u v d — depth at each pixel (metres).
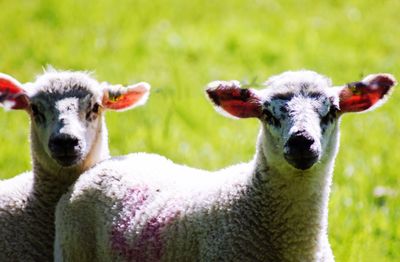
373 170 25.86
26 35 40.81
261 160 16.72
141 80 35.25
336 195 23.50
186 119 31.33
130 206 17.72
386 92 17.42
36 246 19.95
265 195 16.56
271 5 48.44
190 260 16.67
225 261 16.36
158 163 18.95
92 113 19.92
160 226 17.11
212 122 31.66
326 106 16.61
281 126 16.39
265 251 16.59
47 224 20.09
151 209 17.41
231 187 16.83
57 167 19.97
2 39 40.19
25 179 20.91
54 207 20.14
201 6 47.69
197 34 42.06
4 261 19.77
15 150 27.52
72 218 18.45
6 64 36.47
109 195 18.06
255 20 45.03
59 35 41.34
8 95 20.44
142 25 43.94
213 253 16.39
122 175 18.33
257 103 17.19
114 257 17.67
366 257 20.42
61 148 18.89
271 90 16.91
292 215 16.53
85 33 41.66
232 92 17.30
